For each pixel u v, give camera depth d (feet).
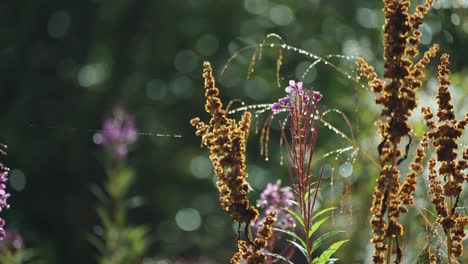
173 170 57.57
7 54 53.31
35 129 50.39
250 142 51.62
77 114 52.08
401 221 15.33
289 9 56.95
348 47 23.41
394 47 8.73
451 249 9.82
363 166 19.63
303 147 10.00
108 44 57.00
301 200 9.89
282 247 15.17
